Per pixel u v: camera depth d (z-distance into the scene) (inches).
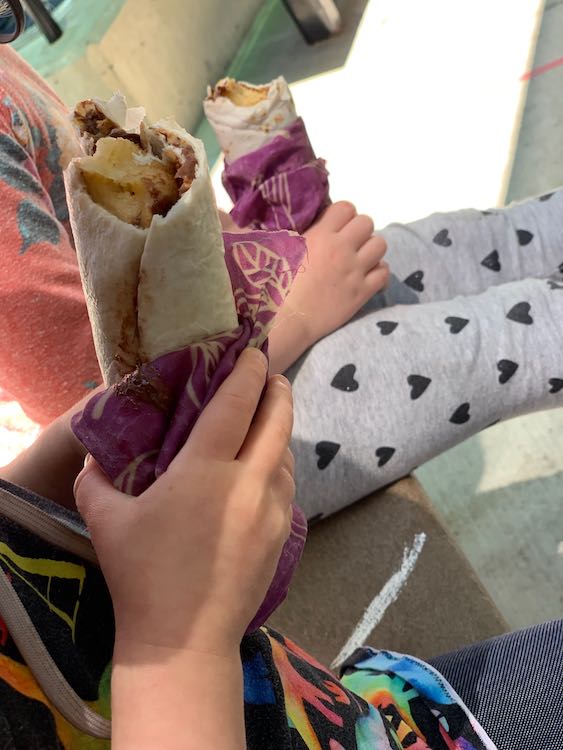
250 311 19.9
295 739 19.3
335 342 33.8
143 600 15.6
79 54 83.0
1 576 16.0
